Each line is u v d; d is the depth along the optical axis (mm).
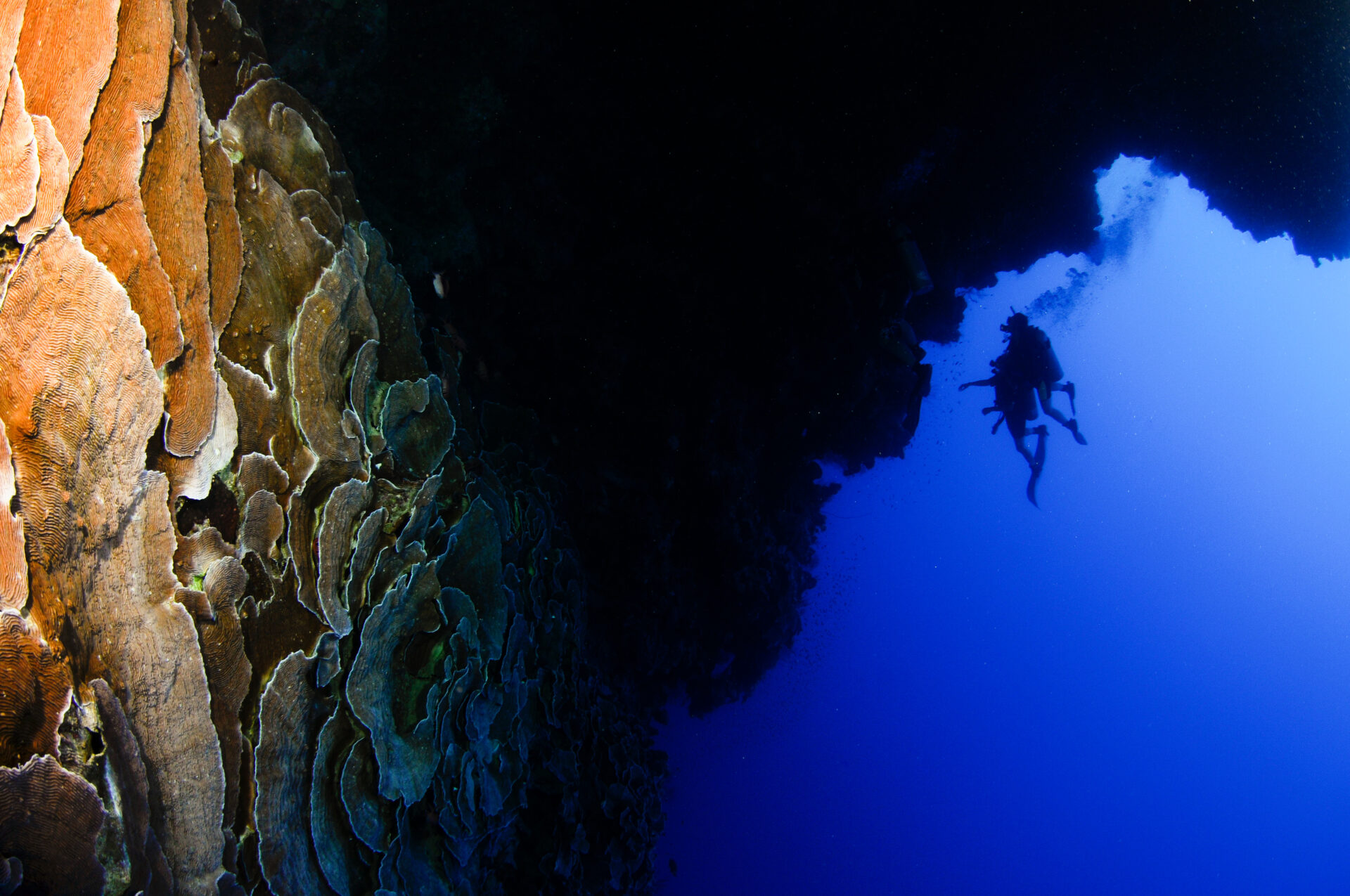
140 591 1311
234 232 1569
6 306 1090
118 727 1241
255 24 2277
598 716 4691
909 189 6480
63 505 1162
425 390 2281
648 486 6129
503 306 5293
